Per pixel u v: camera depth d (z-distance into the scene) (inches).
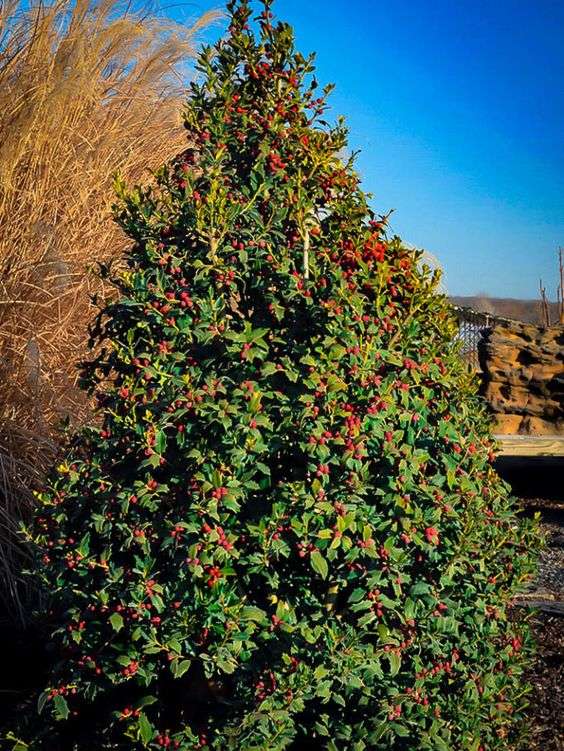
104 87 253.8
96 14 243.6
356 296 111.2
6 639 169.2
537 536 127.3
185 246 119.0
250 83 126.0
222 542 101.8
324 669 102.6
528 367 471.8
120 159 244.2
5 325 204.4
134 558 112.0
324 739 108.0
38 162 218.8
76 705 120.0
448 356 120.0
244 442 104.0
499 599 117.8
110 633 111.1
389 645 106.9
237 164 123.8
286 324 115.1
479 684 115.3
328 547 102.4
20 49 227.5
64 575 117.3
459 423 115.6
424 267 119.6
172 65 270.8
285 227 120.8
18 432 195.8
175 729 112.5
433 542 105.9
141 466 104.6
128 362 111.6
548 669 158.4
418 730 107.5
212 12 272.5
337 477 105.8
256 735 103.0
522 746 128.6
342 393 107.0
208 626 102.0
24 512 191.2
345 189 124.1
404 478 105.0
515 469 357.7
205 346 112.5
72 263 214.5
